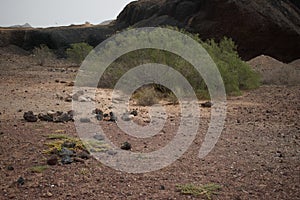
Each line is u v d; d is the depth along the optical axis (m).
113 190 4.19
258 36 32.62
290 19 34.22
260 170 4.96
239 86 15.48
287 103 11.41
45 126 6.95
